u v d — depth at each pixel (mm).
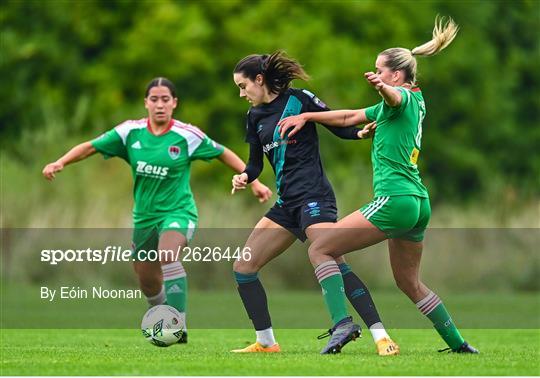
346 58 98688
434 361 25562
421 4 106625
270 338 29516
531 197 81062
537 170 115125
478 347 32062
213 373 22984
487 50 110062
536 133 116688
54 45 101875
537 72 117188
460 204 106188
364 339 36750
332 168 97062
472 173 109250
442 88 108375
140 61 99312
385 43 103812
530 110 117562
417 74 30328
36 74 102625
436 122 108188
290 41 99000
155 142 33344
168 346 30594
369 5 102812
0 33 102250
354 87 98562
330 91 96938
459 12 109250
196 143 33594
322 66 97562
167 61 99125
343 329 27250
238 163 34156
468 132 110125
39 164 71062
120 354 28062
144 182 33469
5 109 101375
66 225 65062
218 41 100938
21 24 103500
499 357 27078
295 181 28594
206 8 101375
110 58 100562
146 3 101438
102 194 67625
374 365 24484
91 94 100312
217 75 100500
